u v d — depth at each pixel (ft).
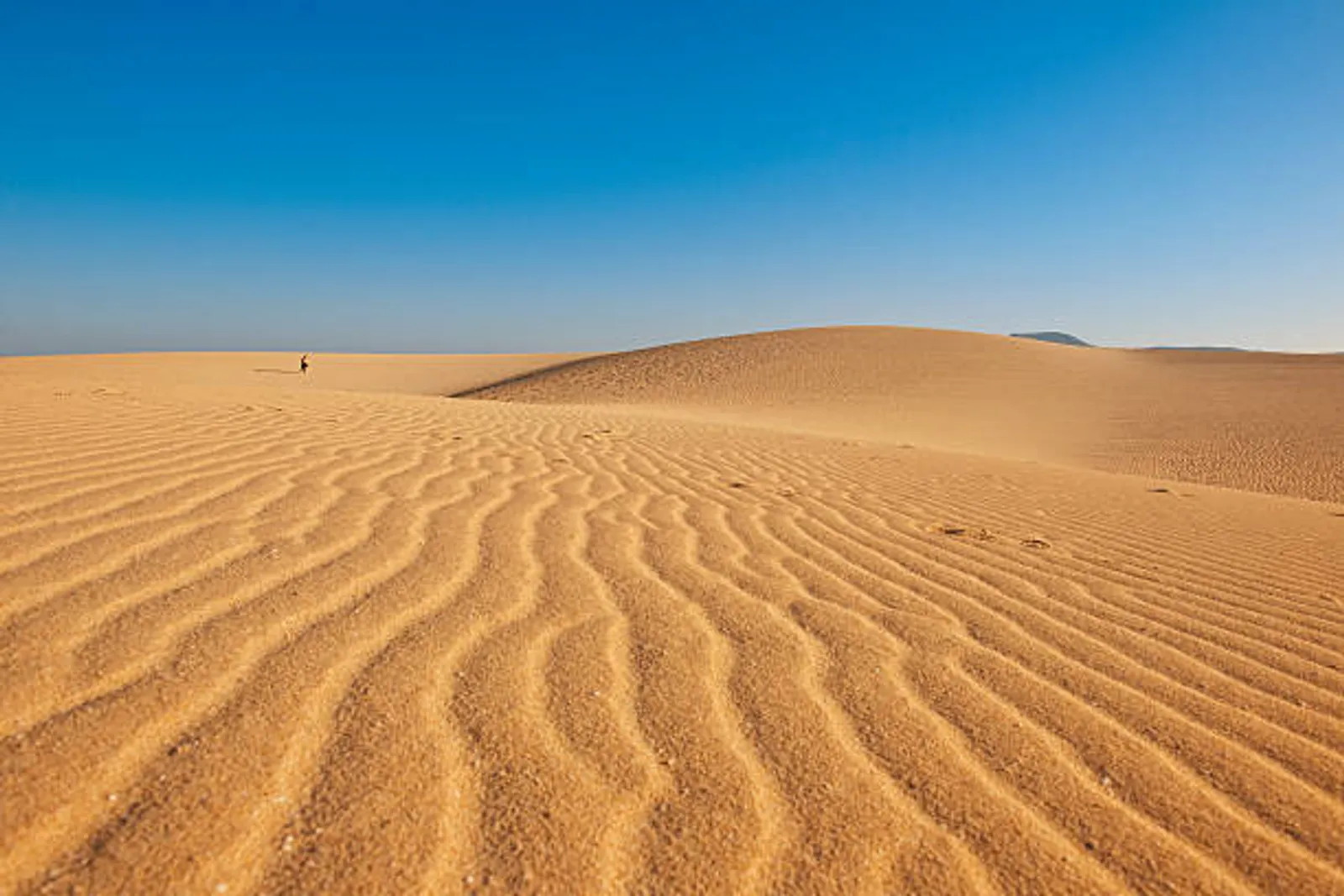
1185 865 4.66
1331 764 5.89
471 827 4.57
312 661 6.53
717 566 10.63
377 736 5.45
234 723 5.44
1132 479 27.63
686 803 4.97
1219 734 6.32
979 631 8.57
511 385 127.85
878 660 7.54
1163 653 8.16
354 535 10.49
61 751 4.92
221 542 9.54
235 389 33.83
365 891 4.03
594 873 4.29
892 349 124.88
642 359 137.59
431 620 7.71
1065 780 5.50
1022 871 4.54
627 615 8.36
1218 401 79.41
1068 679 7.34
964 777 5.48
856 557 11.73
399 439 20.13
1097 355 141.90
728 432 34.37
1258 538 15.70
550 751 5.46
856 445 32.37
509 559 10.05
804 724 6.13
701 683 6.77
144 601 7.48
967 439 55.88
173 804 4.54
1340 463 42.88
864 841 4.72
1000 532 14.44
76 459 13.48
